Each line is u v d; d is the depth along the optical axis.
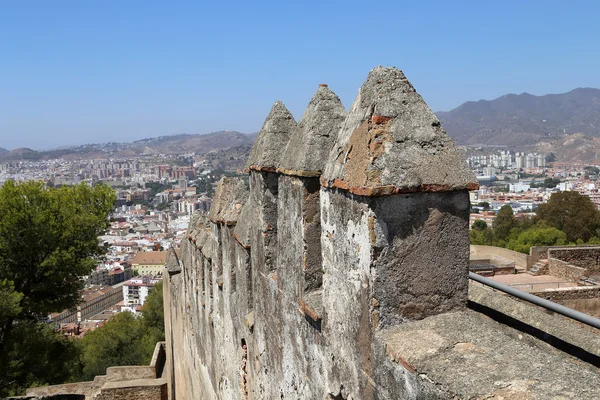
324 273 4.54
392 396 3.48
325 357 4.64
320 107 5.11
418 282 3.73
